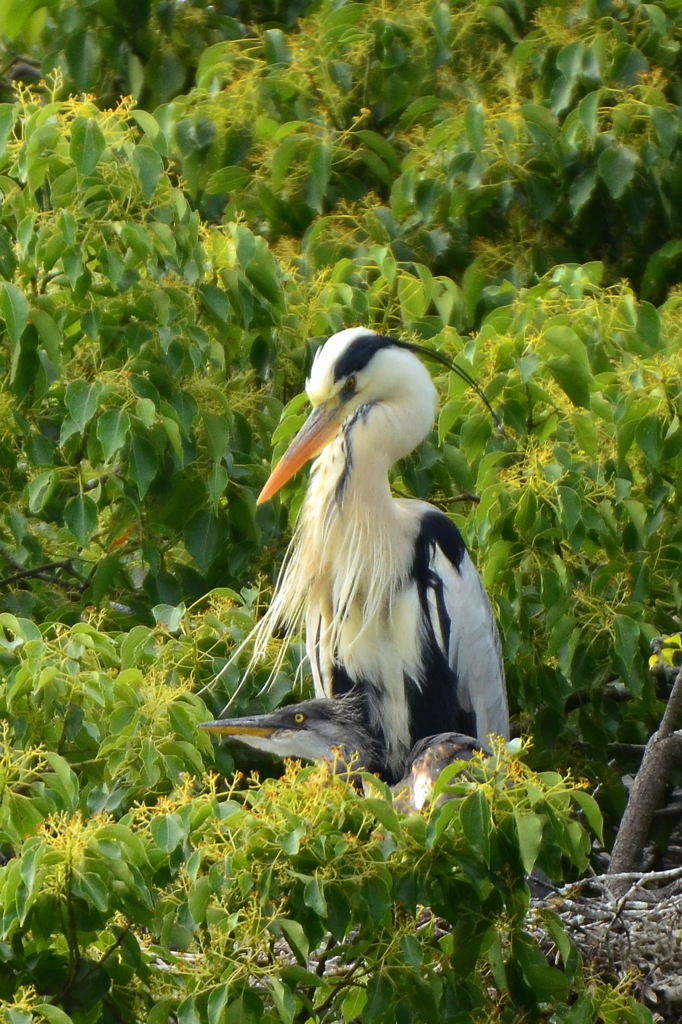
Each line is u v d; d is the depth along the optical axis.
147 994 7.92
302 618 11.34
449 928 8.64
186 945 7.77
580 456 10.88
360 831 7.45
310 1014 7.58
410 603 11.12
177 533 11.47
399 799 9.16
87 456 10.95
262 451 11.88
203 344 10.73
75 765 9.22
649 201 13.25
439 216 13.59
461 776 8.58
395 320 13.05
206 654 10.05
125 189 10.42
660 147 13.01
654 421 10.30
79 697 9.16
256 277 11.23
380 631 11.14
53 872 7.35
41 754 8.23
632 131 13.21
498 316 11.02
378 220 13.49
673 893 9.66
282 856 7.35
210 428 10.70
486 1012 7.88
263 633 10.32
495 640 11.56
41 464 10.73
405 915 7.70
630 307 11.25
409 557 11.18
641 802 10.15
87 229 10.34
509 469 10.45
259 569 11.96
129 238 10.28
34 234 10.47
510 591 10.81
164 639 10.30
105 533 12.04
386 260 12.02
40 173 10.39
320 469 11.28
